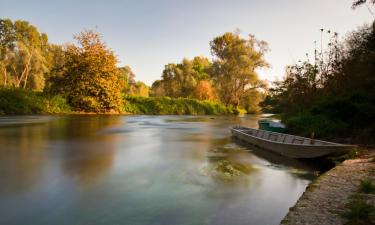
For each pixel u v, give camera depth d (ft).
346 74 64.23
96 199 25.55
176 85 304.09
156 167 37.58
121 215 22.18
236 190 28.48
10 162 38.99
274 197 26.63
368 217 17.48
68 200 25.21
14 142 55.88
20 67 230.68
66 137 65.10
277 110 99.96
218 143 61.41
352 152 38.17
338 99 60.29
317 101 70.13
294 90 81.20
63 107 157.99
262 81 240.94
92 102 164.14
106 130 84.07
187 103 228.22
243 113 265.95
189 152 49.34
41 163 38.68
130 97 208.95
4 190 27.61
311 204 20.21
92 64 165.27
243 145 58.54
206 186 29.60
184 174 34.17
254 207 24.03
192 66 327.26
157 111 211.41
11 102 137.28
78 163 39.14
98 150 49.42
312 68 78.43
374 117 51.78
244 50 238.68
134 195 26.66
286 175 34.73
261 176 34.01
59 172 34.32
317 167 39.37
